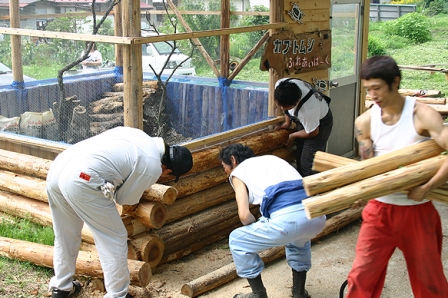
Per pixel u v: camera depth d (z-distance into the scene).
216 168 5.50
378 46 19.58
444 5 29.84
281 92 5.59
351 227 5.80
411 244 3.27
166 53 6.88
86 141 3.97
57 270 4.17
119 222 3.97
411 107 3.08
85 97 6.66
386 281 4.64
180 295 4.43
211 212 5.38
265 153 6.03
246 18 6.51
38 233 5.04
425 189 2.99
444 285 3.32
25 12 5.82
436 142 3.03
